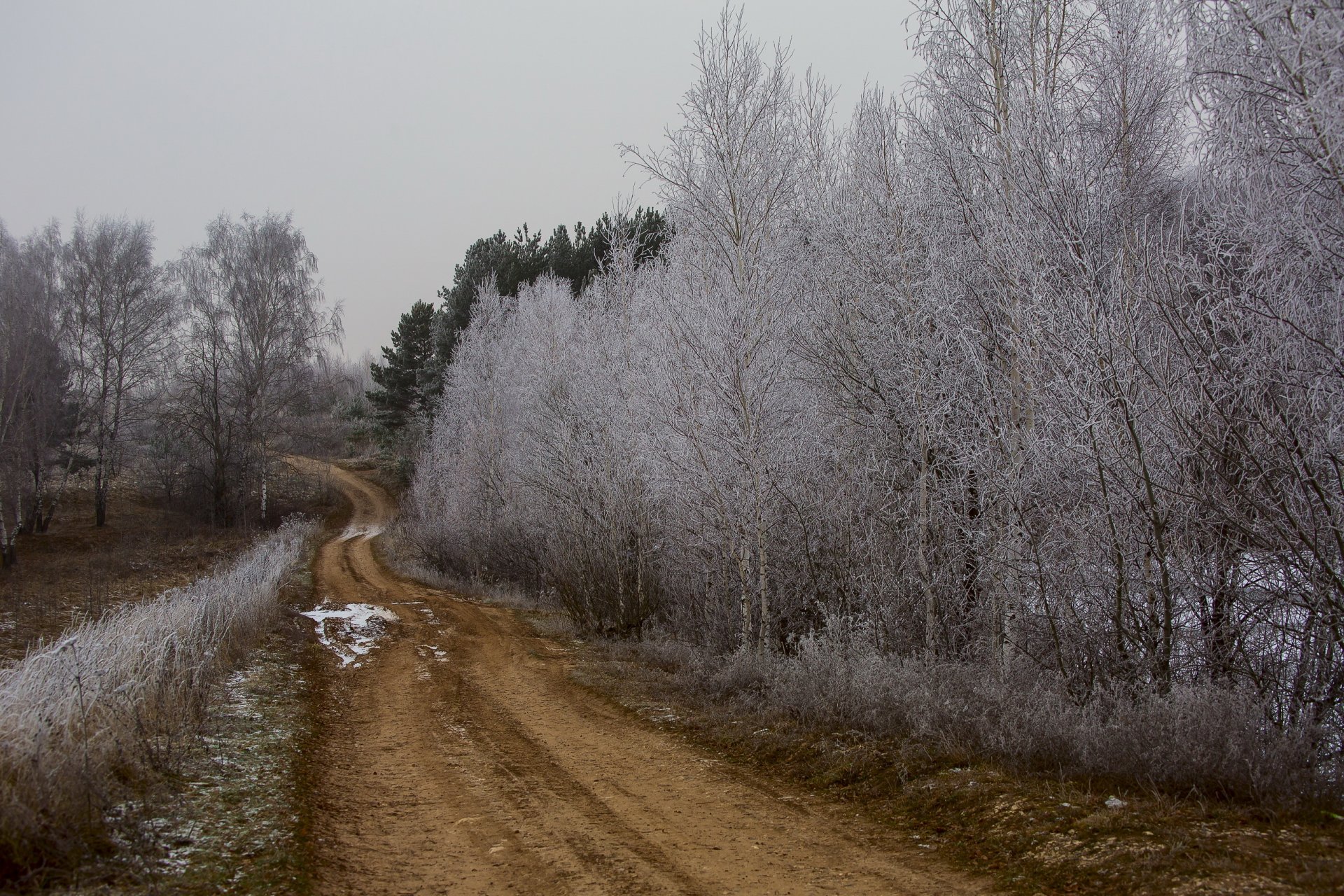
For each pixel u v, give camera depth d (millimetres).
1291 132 7027
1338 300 6996
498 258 44594
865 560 12625
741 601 14812
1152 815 5625
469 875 5535
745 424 13633
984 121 11211
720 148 14281
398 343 56594
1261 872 4648
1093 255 9727
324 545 44688
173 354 45000
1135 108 10438
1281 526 7398
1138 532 8766
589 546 19000
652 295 17344
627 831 6480
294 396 47500
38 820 5012
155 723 7617
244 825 6113
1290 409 7414
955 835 6098
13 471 34281
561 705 11820
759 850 6000
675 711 10961
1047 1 10820
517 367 33062
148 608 11617
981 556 10648
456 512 35000
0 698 5906
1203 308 8078
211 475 47438
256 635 14977
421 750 9266
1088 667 9164
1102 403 8438
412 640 18375
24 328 35906
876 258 12078
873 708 8516
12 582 28391
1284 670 8031
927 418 11453
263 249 45531
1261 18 6746
